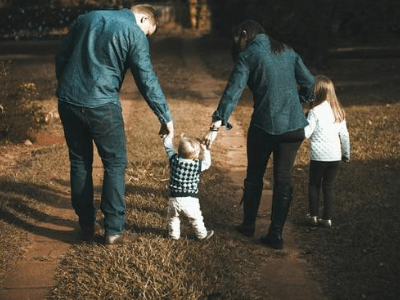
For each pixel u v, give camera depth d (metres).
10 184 6.61
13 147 8.89
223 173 7.34
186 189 4.76
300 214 5.75
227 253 4.71
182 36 34.19
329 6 19.23
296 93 4.78
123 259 4.47
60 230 5.34
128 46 4.48
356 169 7.20
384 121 10.29
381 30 21.45
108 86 4.53
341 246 4.89
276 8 19.22
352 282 4.21
